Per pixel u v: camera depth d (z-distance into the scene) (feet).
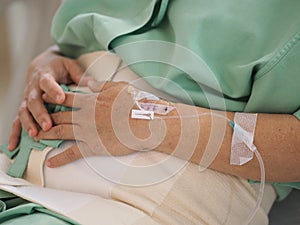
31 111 2.94
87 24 3.05
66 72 3.21
